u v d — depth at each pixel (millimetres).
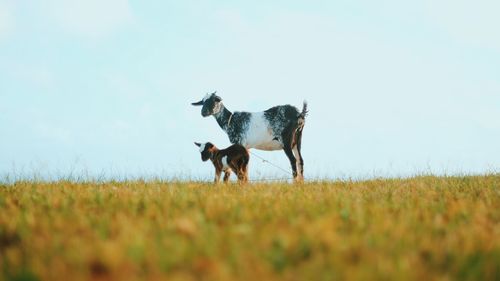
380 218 10953
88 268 7691
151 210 12148
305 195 15781
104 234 9516
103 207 13188
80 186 19812
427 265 7977
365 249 8430
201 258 7875
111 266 7699
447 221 11469
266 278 7164
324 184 21859
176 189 17344
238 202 13258
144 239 8820
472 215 12023
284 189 18656
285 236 8836
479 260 8109
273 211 12031
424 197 15750
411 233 9664
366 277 7137
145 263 7848
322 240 8820
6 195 16172
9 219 11258
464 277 7621
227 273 7211
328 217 10805
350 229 10203
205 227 9852
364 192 17516
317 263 7598
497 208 13531
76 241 8875
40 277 7355
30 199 14883
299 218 10500
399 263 7590
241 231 9453
